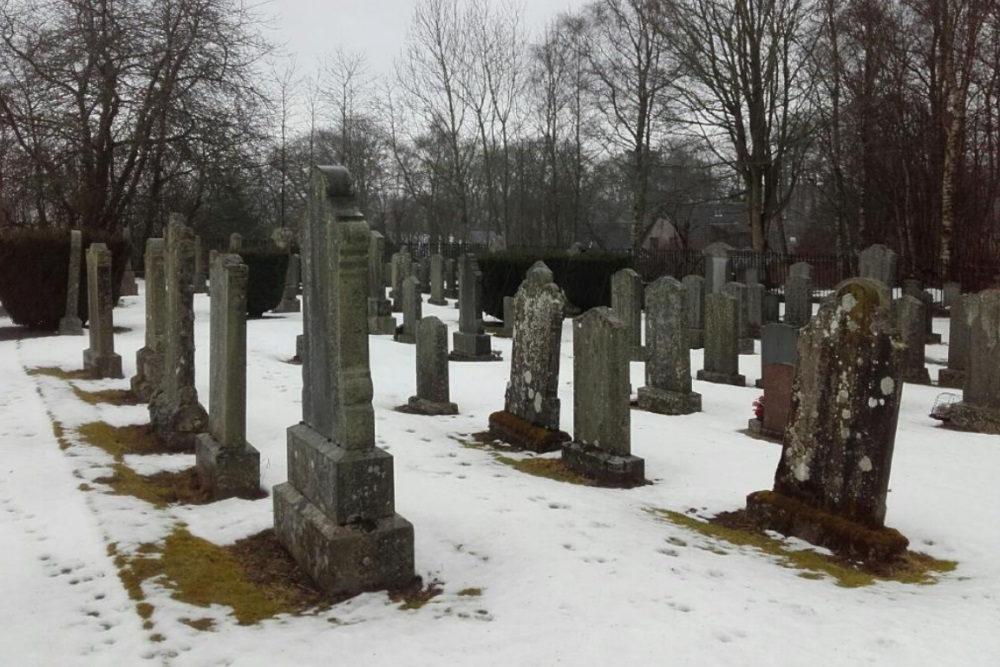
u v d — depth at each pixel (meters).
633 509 7.02
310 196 5.51
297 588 5.00
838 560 6.03
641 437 10.05
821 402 6.51
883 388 6.07
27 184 26.30
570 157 54.81
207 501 6.72
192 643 4.20
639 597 4.82
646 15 39.19
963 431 10.86
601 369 8.17
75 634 4.25
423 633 4.36
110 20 25.97
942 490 7.87
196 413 8.38
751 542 6.38
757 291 22.14
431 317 11.38
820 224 51.62
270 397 11.30
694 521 6.90
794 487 6.70
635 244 42.34
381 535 4.99
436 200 58.53
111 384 12.05
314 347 5.52
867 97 32.19
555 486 7.65
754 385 14.62
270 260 22.67
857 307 6.27
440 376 11.30
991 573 5.80
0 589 4.80
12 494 6.60
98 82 26.12
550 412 9.35
